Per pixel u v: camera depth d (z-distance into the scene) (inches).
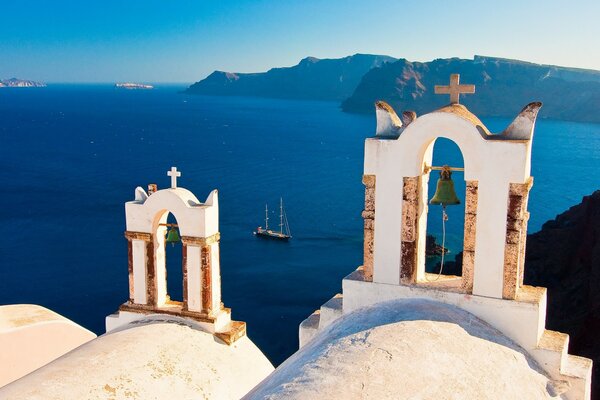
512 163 363.9
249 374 442.0
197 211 448.8
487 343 351.6
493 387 310.2
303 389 281.6
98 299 2145.7
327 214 3535.9
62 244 2812.5
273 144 7573.8
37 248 2746.1
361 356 307.9
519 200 365.7
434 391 287.4
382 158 398.0
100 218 3314.5
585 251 1808.6
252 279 2401.6
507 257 372.8
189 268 460.8
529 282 1929.1
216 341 456.1
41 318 493.0
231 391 412.5
